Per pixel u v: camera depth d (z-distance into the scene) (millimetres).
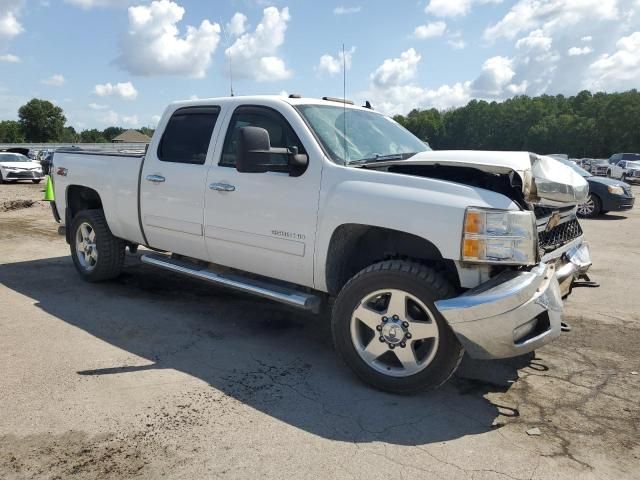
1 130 120000
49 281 6055
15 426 3004
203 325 4766
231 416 3184
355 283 3551
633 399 3504
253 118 4344
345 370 3896
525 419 3229
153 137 5109
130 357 4008
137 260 7133
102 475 2602
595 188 13125
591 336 4668
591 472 2705
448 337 3256
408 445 2920
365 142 4328
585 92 122688
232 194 4301
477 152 3797
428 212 3297
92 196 6082
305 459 2768
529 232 3203
